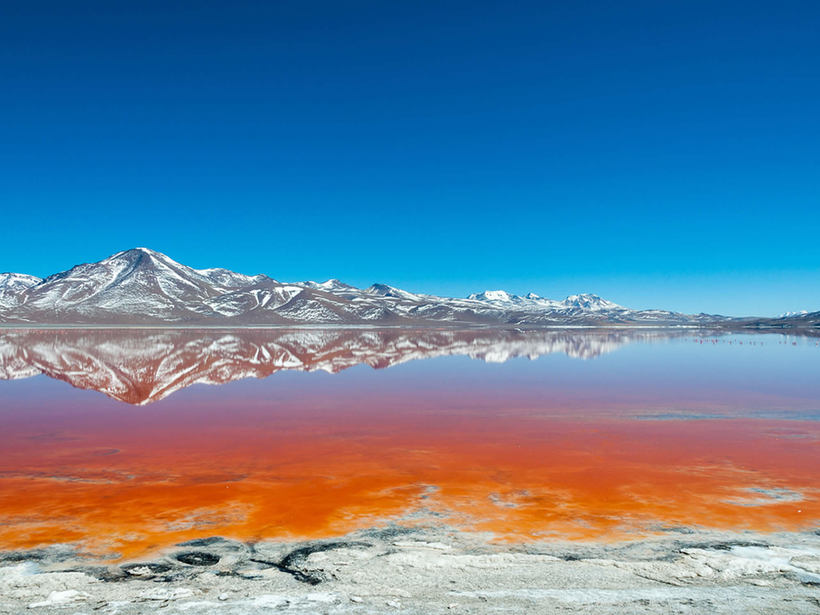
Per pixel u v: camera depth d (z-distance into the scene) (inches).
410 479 498.6
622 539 358.3
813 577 300.8
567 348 2642.7
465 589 286.5
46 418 800.3
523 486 476.7
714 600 272.8
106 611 263.1
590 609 263.0
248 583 295.3
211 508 419.8
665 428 725.3
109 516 401.7
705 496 446.9
